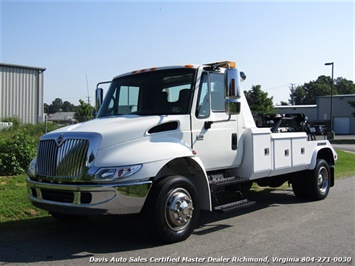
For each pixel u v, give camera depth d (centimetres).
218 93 683
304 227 677
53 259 517
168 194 564
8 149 1097
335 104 6066
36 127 2064
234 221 726
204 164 649
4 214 716
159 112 650
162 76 671
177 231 578
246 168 720
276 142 777
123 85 709
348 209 830
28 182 604
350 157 2041
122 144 556
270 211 816
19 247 569
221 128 678
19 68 3155
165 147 579
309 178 909
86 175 534
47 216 749
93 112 774
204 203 627
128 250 550
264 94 4034
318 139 956
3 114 3053
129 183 534
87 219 735
